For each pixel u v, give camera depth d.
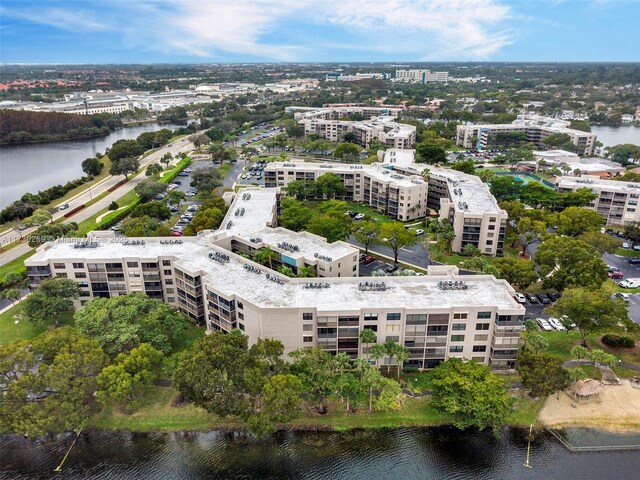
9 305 163.00
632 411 117.12
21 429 102.62
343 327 123.44
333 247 164.25
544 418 115.88
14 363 110.69
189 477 103.81
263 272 142.88
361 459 107.25
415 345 126.44
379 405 112.56
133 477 103.81
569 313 132.25
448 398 110.50
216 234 169.75
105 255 155.25
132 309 131.50
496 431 110.38
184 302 151.88
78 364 111.56
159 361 122.44
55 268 151.00
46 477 104.00
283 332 124.31
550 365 115.19
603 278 156.38
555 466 104.69
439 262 194.88
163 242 166.62
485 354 128.62
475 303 125.94
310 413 118.00
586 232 196.25
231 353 112.75
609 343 139.00
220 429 114.69
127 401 120.94
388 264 192.62
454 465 105.69
